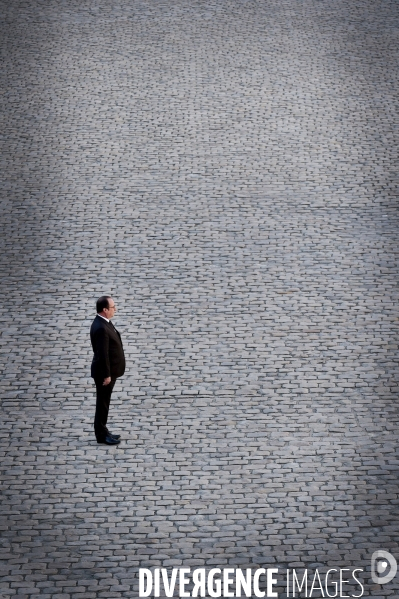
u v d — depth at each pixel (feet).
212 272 62.03
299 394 51.37
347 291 59.88
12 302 59.52
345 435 48.21
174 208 69.00
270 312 58.18
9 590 38.83
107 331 46.70
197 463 46.37
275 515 42.88
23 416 49.93
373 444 47.55
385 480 44.96
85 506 43.60
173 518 42.80
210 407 50.52
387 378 52.47
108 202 69.87
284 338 55.88
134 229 66.69
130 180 72.49
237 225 66.90
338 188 70.79
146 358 54.39
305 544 41.19
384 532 41.78
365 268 62.03
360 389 51.67
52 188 71.61
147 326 57.11
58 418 49.80
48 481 45.24
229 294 59.93
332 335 56.03
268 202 69.46
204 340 55.88
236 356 54.44
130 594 38.68
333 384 52.06
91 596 38.58
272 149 76.07
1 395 51.55
